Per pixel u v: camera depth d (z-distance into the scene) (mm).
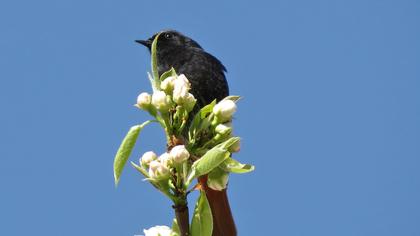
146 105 2836
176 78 2850
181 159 2809
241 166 2836
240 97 2854
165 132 2840
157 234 2852
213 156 2809
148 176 2820
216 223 2967
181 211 2814
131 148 2820
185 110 2836
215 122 2840
